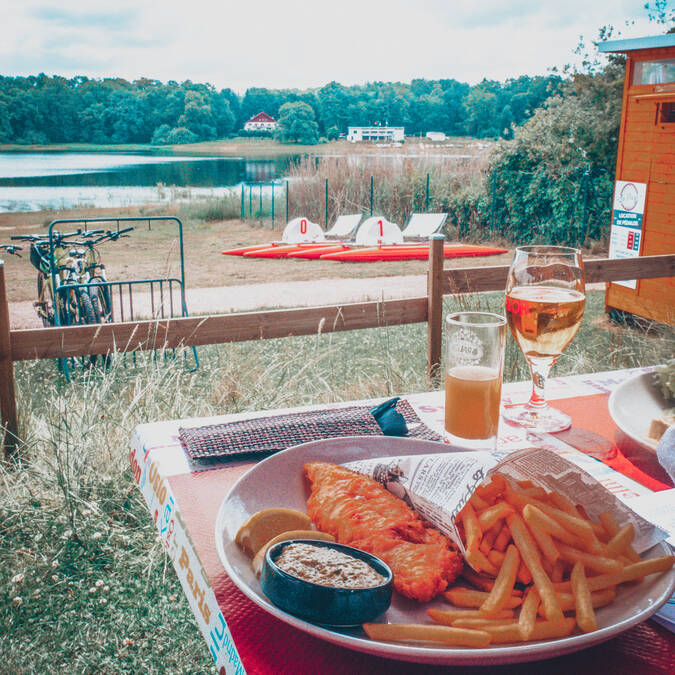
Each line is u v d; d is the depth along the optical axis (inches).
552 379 70.2
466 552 31.2
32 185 1466.5
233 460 49.4
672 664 29.3
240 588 31.5
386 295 374.0
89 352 138.4
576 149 532.7
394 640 27.9
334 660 29.5
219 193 1060.5
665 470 44.9
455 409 49.5
